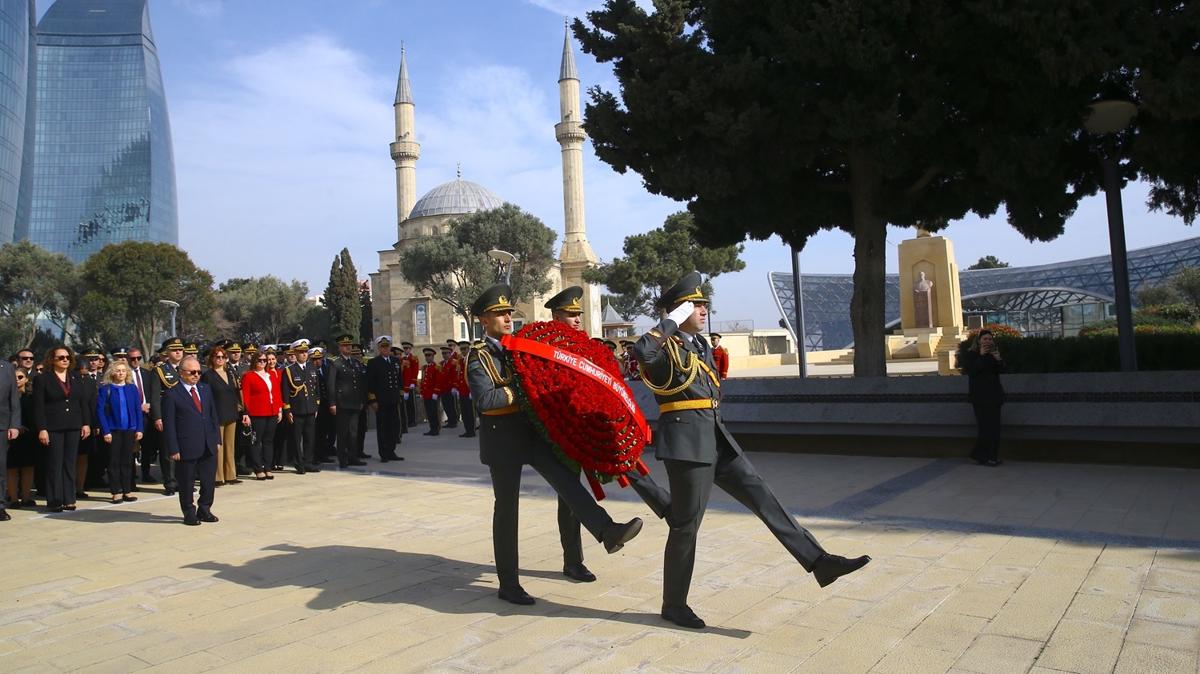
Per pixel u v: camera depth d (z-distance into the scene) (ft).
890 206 43.60
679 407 15.98
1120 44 30.99
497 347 18.20
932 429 35.73
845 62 35.50
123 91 369.30
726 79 37.45
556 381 17.16
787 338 215.51
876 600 16.96
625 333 156.46
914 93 36.14
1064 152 41.93
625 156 43.34
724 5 39.50
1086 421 31.63
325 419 48.08
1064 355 42.39
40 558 24.38
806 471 34.40
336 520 28.66
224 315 298.56
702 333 17.33
